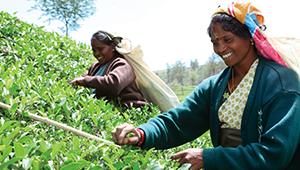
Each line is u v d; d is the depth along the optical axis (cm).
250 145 126
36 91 197
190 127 172
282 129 117
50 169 99
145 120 292
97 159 125
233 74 159
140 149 148
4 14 405
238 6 143
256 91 138
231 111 150
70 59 405
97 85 309
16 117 146
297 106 120
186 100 176
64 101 172
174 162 134
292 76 131
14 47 316
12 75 187
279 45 143
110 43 352
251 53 149
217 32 145
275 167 116
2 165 84
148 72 383
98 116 192
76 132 146
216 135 160
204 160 126
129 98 336
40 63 299
